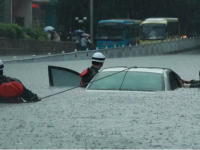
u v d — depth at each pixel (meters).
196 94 19.66
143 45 81.19
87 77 22.09
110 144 11.37
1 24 76.75
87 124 13.81
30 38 83.81
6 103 18.03
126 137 12.10
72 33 103.50
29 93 18.27
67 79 26.14
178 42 100.06
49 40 88.31
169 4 118.94
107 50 70.38
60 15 112.88
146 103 17.34
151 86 19.62
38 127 13.41
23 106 17.41
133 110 16.11
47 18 109.81
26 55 78.81
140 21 111.44
